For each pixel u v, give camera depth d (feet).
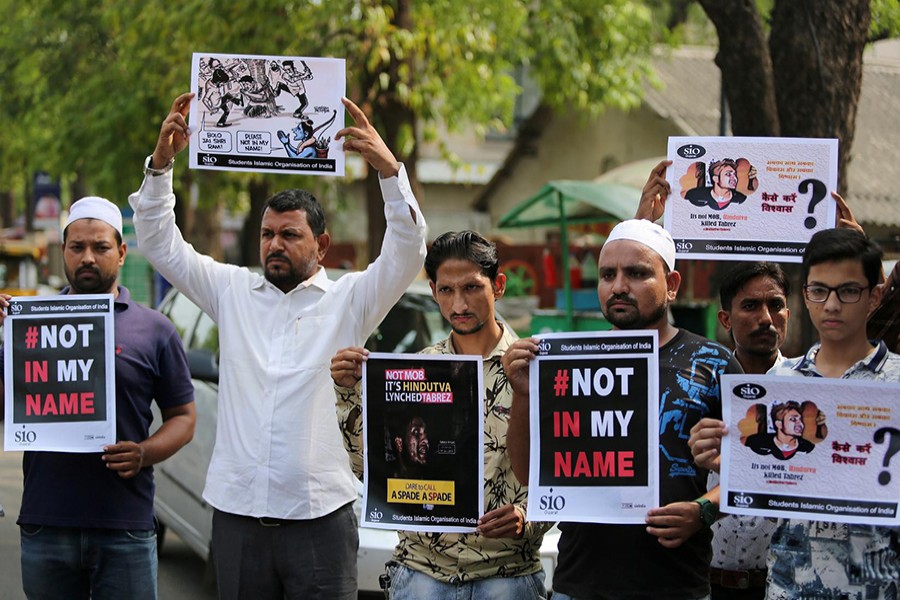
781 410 11.84
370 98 38.40
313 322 15.74
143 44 44.80
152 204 15.97
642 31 48.08
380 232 40.34
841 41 23.77
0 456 39.45
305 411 15.40
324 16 37.47
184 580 26.30
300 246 15.74
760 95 24.54
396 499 13.78
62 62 55.72
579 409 12.71
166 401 16.89
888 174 60.34
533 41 46.42
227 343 15.88
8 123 63.98
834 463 11.74
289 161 15.67
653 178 15.61
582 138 76.89
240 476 15.35
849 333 12.01
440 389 13.76
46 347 15.96
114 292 16.92
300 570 15.28
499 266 14.66
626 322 12.85
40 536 16.05
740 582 14.65
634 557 12.54
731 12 24.50
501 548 13.96
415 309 25.18
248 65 15.64
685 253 15.43
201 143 15.69
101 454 16.01
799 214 15.28
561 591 12.90
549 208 49.19
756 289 15.74
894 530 11.80
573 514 12.59
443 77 42.19
